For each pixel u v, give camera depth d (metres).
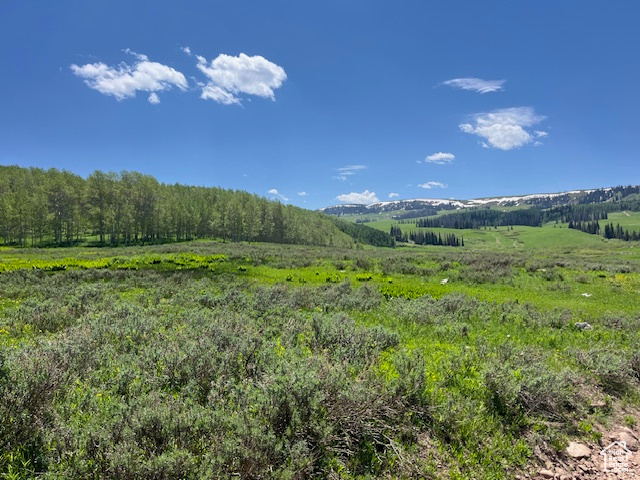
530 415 5.11
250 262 28.91
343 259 33.84
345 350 6.23
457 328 9.30
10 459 3.18
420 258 34.09
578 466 4.27
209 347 5.66
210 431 3.60
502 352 6.79
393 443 4.09
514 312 12.03
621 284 20.36
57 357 4.96
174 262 27.20
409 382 4.95
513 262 29.77
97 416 3.80
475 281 20.97
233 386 4.46
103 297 12.31
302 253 41.50
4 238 81.38
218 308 10.53
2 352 4.43
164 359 5.33
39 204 79.25
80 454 3.19
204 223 105.44
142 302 11.98
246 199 120.25
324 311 11.35
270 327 8.08
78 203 87.12
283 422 3.89
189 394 4.54
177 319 8.88
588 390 6.07
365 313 11.34
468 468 4.02
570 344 8.70
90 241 90.38
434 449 4.27
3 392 3.65
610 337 9.44
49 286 15.24
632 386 6.35
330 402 4.16
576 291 18.39
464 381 5.73
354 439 4.08
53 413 3.76
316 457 3.65
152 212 92.62
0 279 16.78
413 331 9.26
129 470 2.95
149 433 3.44
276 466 3.37
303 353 6.23
